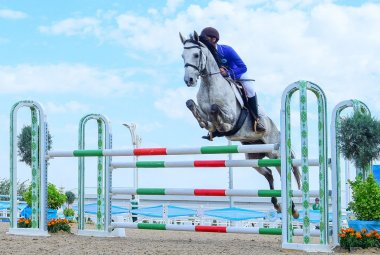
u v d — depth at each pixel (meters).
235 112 6.48
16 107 8.46
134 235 9.35
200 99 6.43
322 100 6.30
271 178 7.82
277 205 8.01
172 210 11.48
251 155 7.76
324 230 6.21
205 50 6.35
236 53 6.83
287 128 6.43
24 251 5.84
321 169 6.26
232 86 6.53
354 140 6.32
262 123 6.99
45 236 8.01
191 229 7.40
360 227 6.22
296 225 10.23
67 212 13.77
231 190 7.05
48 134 8.52
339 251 6.10
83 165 8.53
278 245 7.10
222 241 7.87
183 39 6.45
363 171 6.64
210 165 7.09
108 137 8.32
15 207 8.38
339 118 6.59
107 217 8.11
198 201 18.28
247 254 5.70
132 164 7.79
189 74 6.23
